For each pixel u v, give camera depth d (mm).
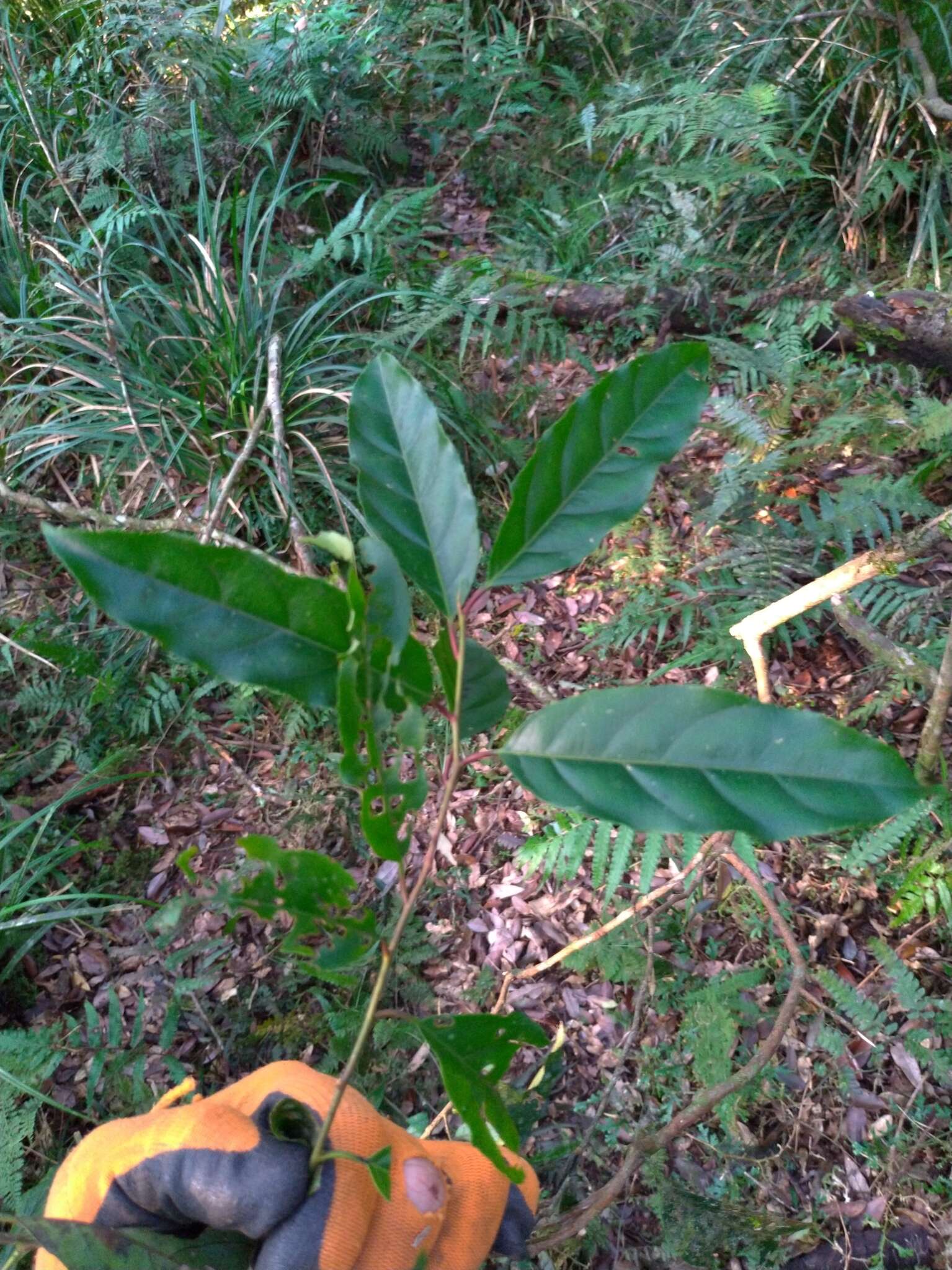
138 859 2664
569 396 3602
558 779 628
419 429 700
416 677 696
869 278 3654
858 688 2658
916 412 3100
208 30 4438
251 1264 1139
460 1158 1362
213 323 3355
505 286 3625
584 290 3760
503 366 3711
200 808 2773
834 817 573
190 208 4023
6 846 2520
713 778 595
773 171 3670
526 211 4410
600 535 668
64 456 3492
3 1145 1979
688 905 2326
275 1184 1053
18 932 2465
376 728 660
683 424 671
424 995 2283
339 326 3736
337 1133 1153
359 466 698
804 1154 2096
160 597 609
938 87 3641
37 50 4629
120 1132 1177
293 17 4613
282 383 3207
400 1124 2104
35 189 4180
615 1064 2244
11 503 3268
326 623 642
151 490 3270
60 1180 1192
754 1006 2172
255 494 3252
